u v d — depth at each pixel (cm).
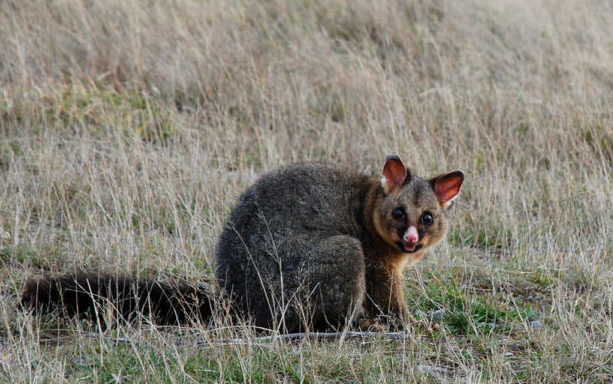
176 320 970
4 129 1573
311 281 955
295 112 1702
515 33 2145
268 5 2277
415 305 1070
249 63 1892
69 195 1357
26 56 1847
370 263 1016
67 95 1727
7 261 1141
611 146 1606
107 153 1515
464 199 1466
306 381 852
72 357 873
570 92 1811
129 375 833
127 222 1228
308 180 1012
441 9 2292
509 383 855
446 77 1838
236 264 978
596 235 1288
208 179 1382
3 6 2056
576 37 2127
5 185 1329
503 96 1784
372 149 1570
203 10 2120
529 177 1504
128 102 1748
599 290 1109
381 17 2202
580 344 923
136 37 1938
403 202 1002
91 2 2147
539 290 1141
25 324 894
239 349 875
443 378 866
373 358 887
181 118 1680
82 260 1135
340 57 1989
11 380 784
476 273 1176
